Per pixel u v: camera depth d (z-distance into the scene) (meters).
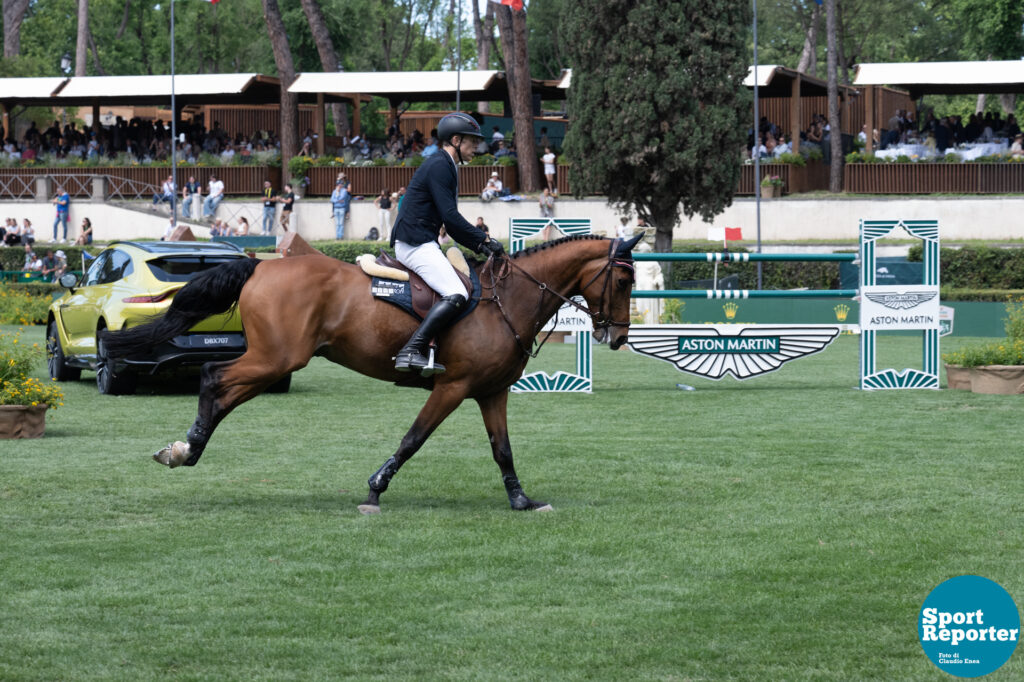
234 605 6.96
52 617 6.70
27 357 13.43
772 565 7.88
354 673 5.90
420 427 9.53
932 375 19.00
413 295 9.35
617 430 14.28
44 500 9.82
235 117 61.88
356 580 7.48
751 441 13.35
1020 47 57.84
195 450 9.40
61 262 44.88
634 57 35.72
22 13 63.84
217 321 16.81
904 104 60.12
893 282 35.47
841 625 6.64
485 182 48.34
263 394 17.67
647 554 8.18
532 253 9.82
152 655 6.12
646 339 18.69
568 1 36.97
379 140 58.41
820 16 61.00
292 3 66.12
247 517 9.29
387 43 76.19
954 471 11.40
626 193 37.12
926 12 65.88
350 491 10.42
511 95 48.84
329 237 49.00
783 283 37.69
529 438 13.59
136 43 77.62
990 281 36.59
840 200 43.78
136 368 16.98
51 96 51.84
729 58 35.91
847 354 24.95
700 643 6.34
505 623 6.66
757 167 38.47
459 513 9.52
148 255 17.41
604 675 5.88
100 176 50.69
